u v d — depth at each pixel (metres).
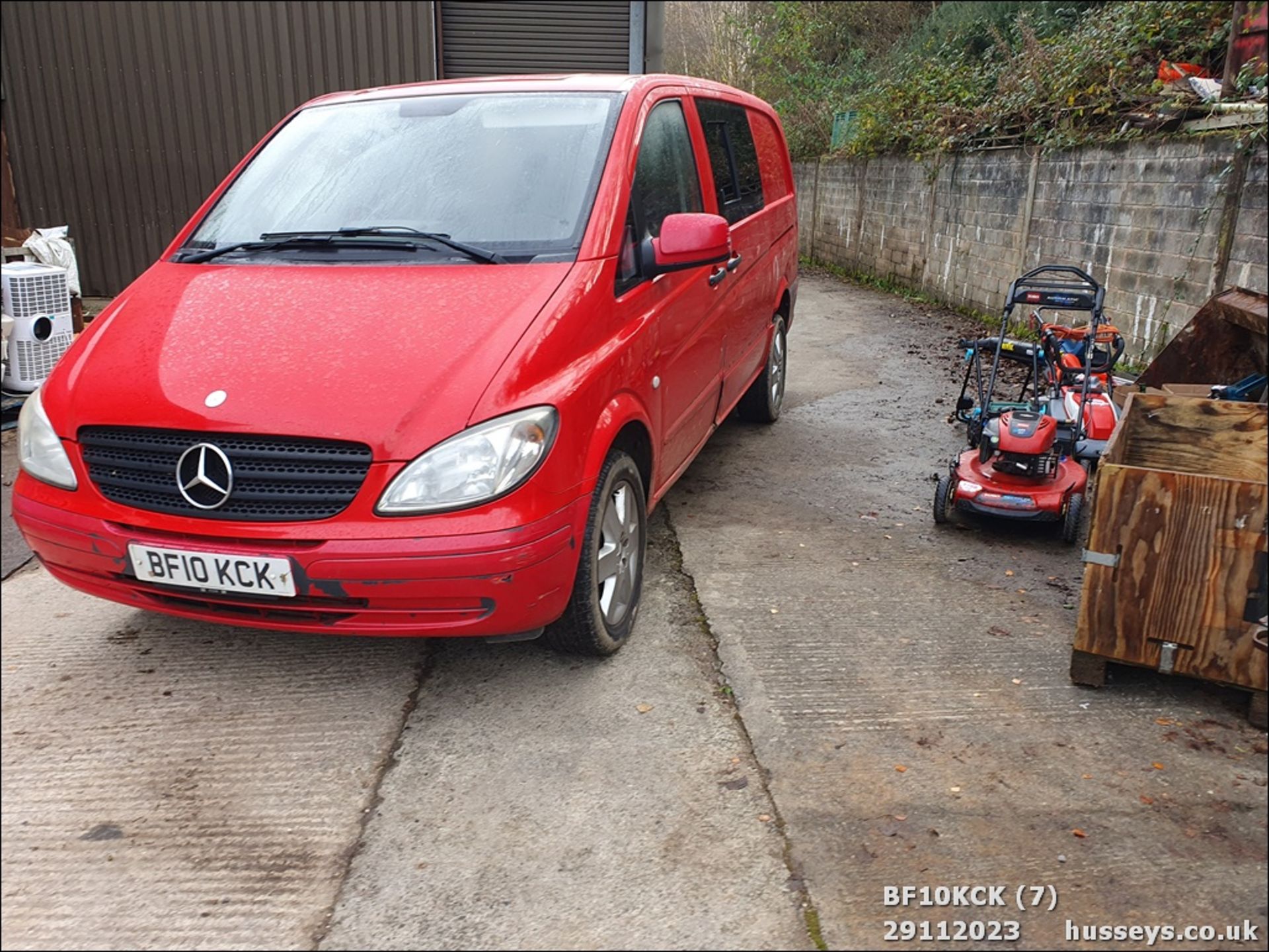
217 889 2.26
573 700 3.01
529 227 3.28
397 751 2.77
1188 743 2.80
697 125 4.45
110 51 9.34
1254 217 6.08
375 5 9.35
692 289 3.93
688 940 2.10
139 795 2.58
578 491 2.80
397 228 3.33
